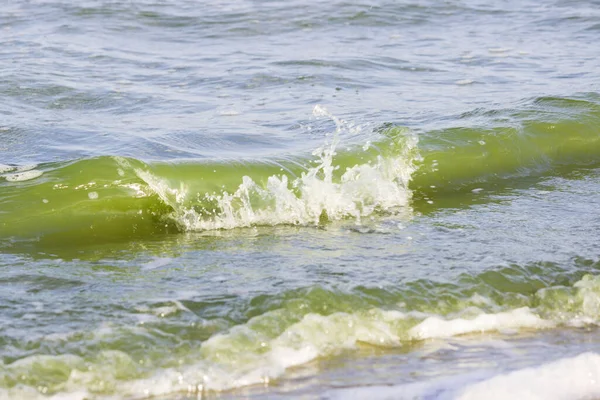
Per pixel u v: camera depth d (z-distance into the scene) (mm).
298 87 37781
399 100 35469
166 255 21297
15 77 37844
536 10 57562
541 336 18141
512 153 29578
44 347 16312
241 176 25312
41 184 24188
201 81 38781
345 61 42875
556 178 28344
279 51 45688
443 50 46281
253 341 16984
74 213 23375
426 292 19094
